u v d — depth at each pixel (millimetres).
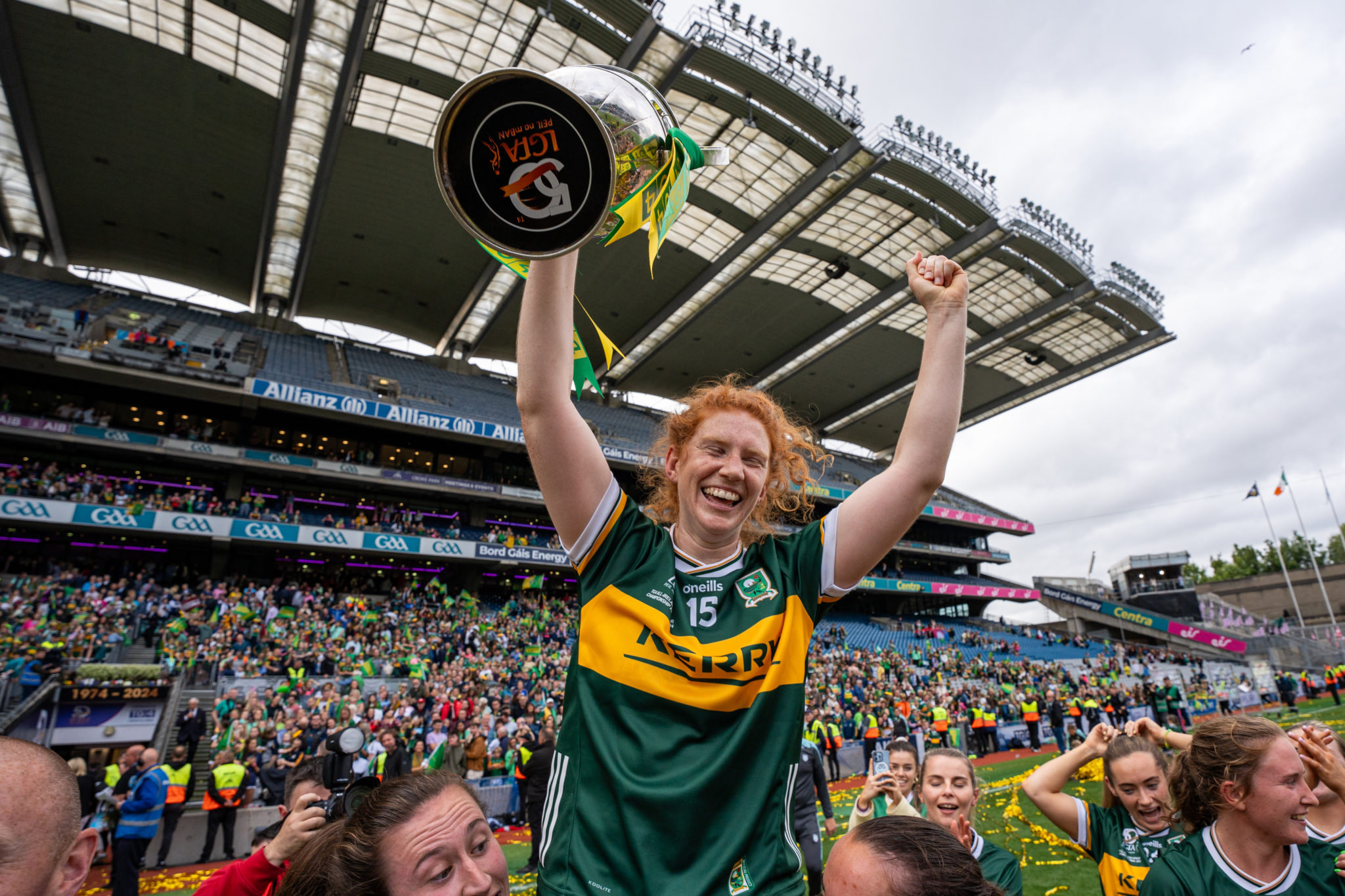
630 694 1326
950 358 1573
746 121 21875
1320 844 2465
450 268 31016
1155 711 19672
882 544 1497
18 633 16656
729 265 30891
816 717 15422
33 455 25031
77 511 22297
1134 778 3021
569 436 1460
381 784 1672
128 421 27391
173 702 15289
